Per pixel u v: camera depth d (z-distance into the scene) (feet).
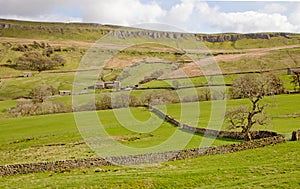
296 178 80.38
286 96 280.72
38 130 199.11
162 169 100.68
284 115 211.82
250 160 108.68
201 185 82.43
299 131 135.13
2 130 204.74
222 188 77.25
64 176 98.37
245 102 230.68
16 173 106.63
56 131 192.65
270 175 86.17
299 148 119.75
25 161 134.00
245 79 252.62
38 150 157.69
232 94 241.96
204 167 102.32
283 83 326.44
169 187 81.87
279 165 96.07
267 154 114.62
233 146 125.08
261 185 76.84
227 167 99.04
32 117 244.63
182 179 86.12
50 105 265.34
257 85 171.22
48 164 108.68
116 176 91.35
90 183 85.56
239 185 78.48
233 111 164.25
